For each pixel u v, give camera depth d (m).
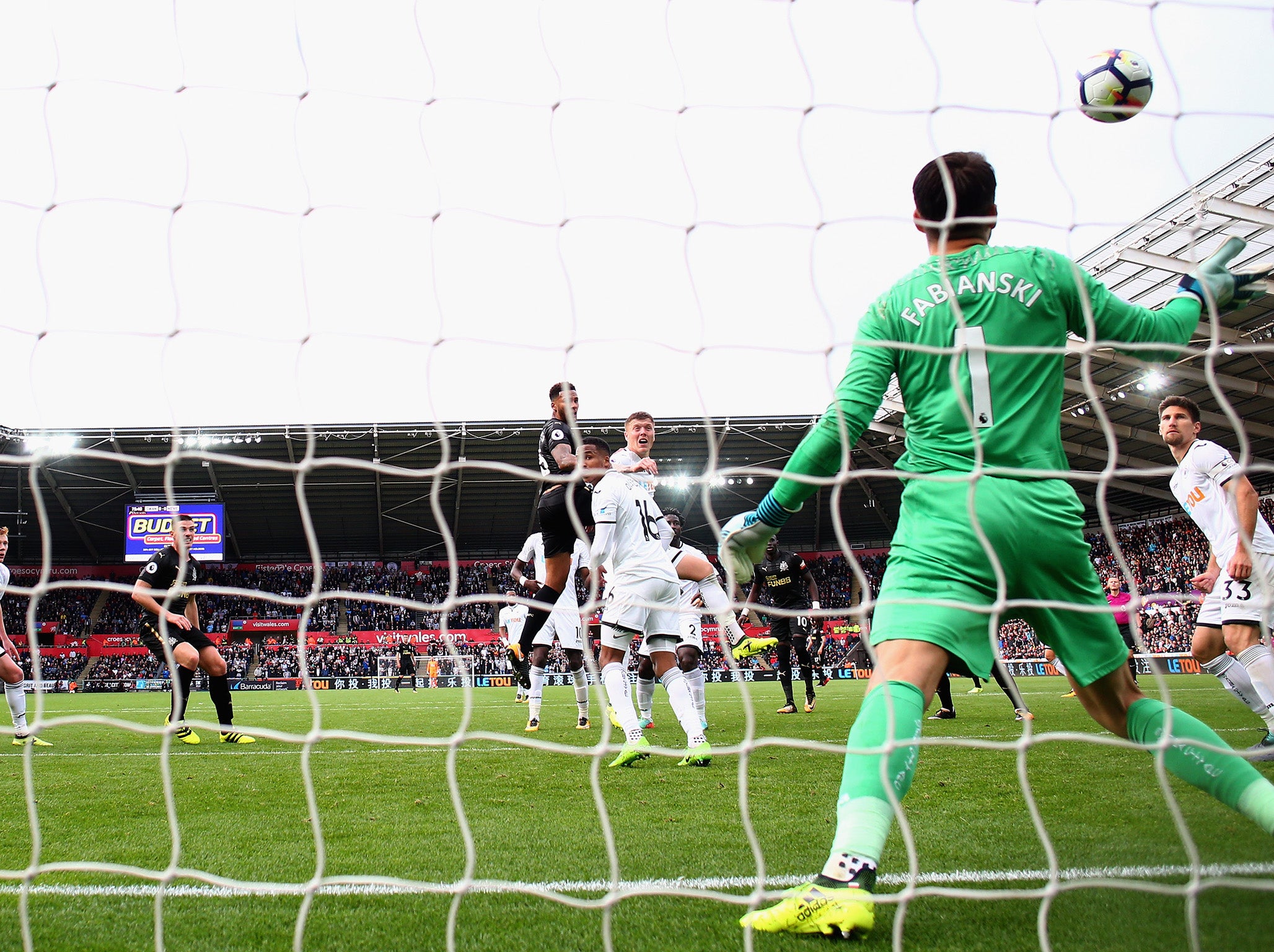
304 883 2.56
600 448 5.29
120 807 3.84
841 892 1.91
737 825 3.25
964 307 2.26
